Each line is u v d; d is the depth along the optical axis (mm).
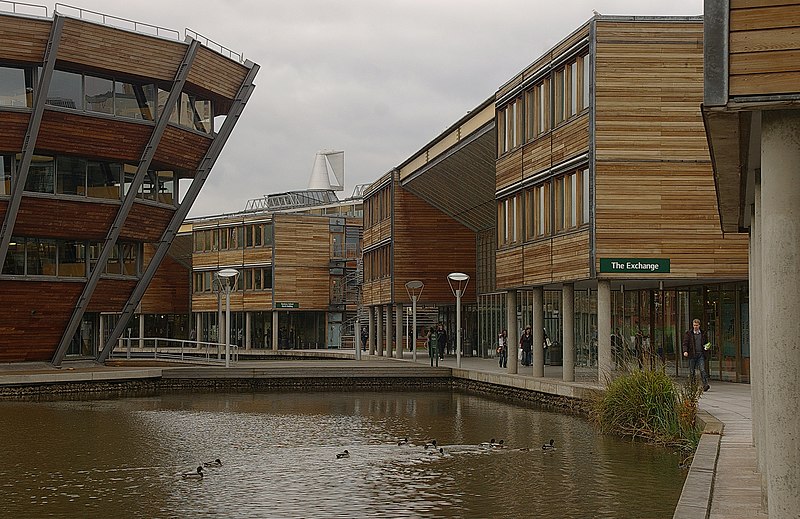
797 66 6594
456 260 53500
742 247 26938
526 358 43062
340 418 27234
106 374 37344
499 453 19375
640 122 27125
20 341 40219
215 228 77250
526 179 32812
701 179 27031
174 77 38562
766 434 7211
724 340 30547
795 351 7035
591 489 14984
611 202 27062
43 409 30359
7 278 37719
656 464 17219
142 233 42094
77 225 39156
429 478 16594
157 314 84562
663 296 33250
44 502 14781
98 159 39250
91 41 35844
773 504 7086
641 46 27188
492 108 38219
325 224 74250
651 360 22969
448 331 60312
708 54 6746
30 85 35844
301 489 15688
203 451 20422
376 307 60562
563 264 29391
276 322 73062
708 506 10578
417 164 49625
